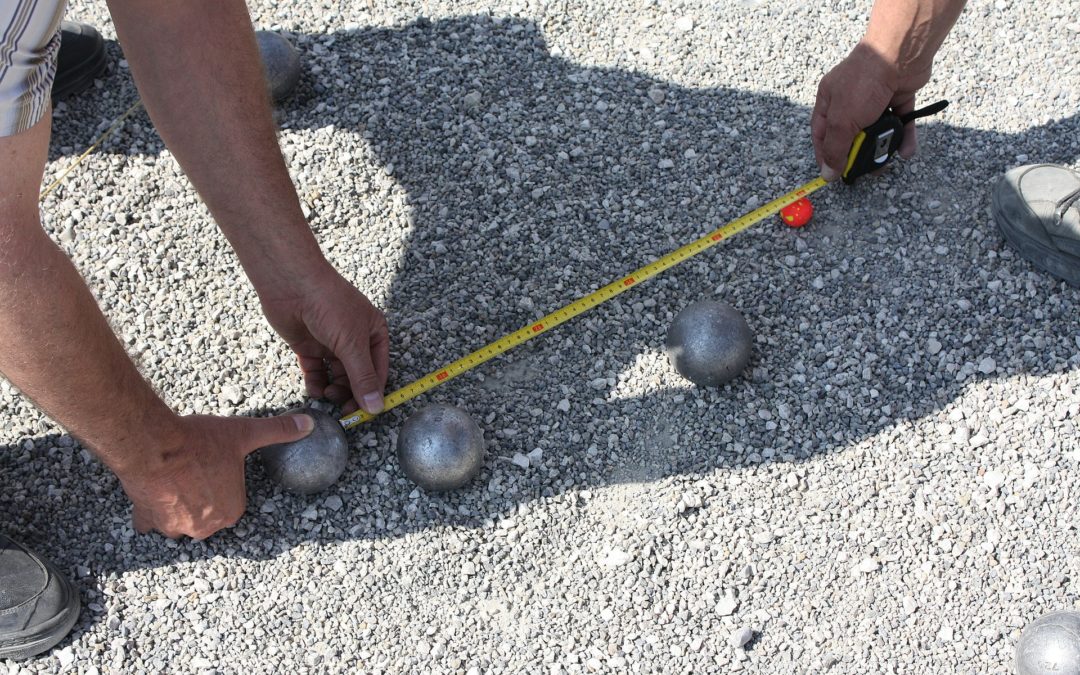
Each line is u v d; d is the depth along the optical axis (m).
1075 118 1.79
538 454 1.57
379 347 1.56
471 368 1.61
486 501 1.55
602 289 1.66
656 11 1.88
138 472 1.42
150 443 1.40
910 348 1.63
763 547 1.53
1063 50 1.85
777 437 1.58
